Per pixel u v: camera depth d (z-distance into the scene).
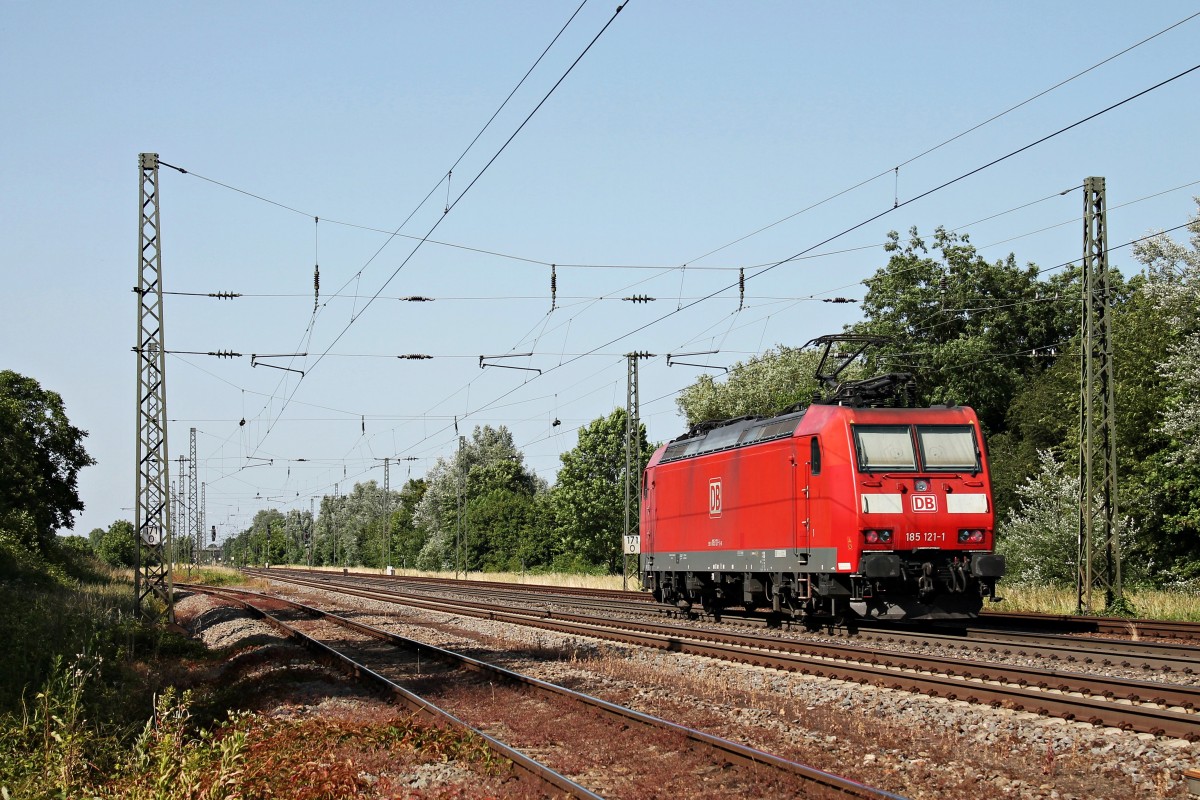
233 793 8.83
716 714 12.98
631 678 16.36
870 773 9.89
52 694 12.38
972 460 21.28
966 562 20.95
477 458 114.25
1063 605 27.30
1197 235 35.47
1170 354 35.78
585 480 73.00
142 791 8.91
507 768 10.52
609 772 10.48
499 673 16.50
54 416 48.97
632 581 50.59
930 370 50.34
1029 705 12.16
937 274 52.88
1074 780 9.48
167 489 31.28
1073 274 55.47
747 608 26.97
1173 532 35.06
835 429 21.25
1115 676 14.45
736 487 25.38
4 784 8.65
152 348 30.91
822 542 21.34
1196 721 10.42
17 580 33.59
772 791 9.29
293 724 13.01
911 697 13.43
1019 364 53.62
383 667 19.20
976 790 9.18
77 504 49.94
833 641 20.48
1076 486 33.03
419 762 11.11
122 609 30.97
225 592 54.00
